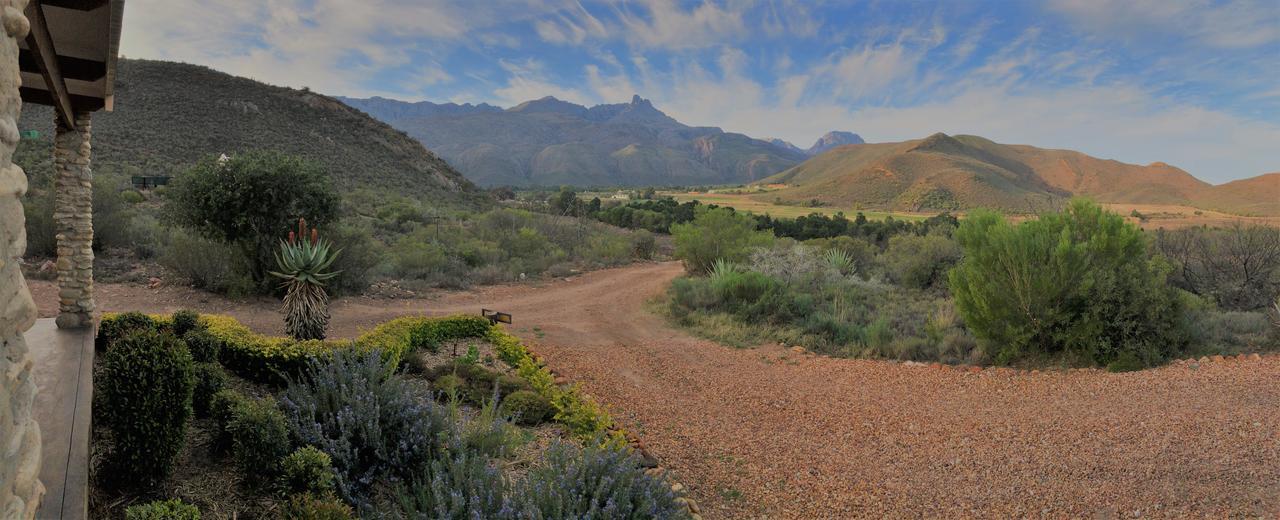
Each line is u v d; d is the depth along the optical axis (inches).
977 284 404.2
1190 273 586.6
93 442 173.5
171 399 157.8
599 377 367.6
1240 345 389.4
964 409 310.7
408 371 317.4
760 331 505.7
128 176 1267.2
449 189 2425.0
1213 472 217.3
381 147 2445.9
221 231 515.8
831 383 365.4
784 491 225.8
